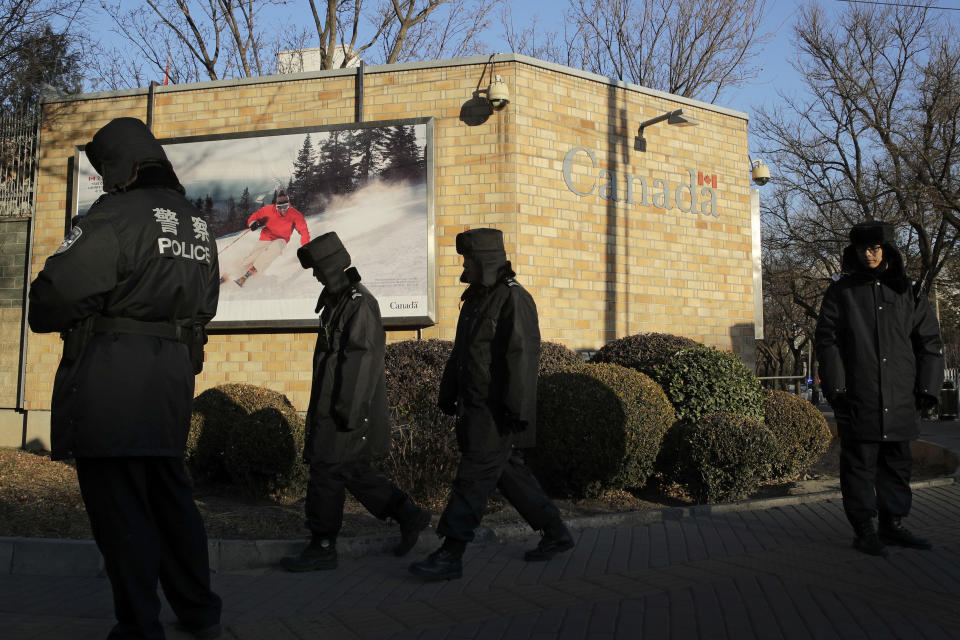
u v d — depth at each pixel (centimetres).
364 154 1039
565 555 495
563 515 609
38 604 406
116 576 307
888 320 497
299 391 1043
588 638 342
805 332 3856
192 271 335
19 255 1130
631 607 384
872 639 335
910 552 491
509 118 1030
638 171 1128
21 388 1092
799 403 816
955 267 2367
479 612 381
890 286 505
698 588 413
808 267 2636
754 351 1207
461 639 344
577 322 1055
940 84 1927
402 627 361
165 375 319
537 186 1041
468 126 1041
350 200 1038
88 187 1105
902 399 491
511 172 1022
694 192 1176
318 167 1052
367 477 485
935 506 643
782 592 405
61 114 1151
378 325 470
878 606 379
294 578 452
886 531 507
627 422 641
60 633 354
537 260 1032
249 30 1889
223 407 730
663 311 1130
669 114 1095
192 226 342
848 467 499
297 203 1052
